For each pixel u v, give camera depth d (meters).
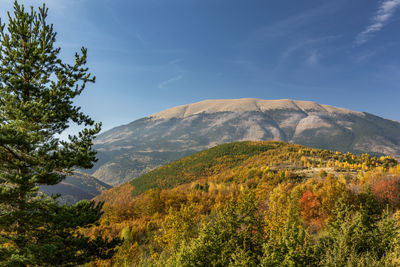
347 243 9.23
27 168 9.21
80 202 9.41
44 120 8.70
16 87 9.26
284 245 8.10
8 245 8.51
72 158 8.86
